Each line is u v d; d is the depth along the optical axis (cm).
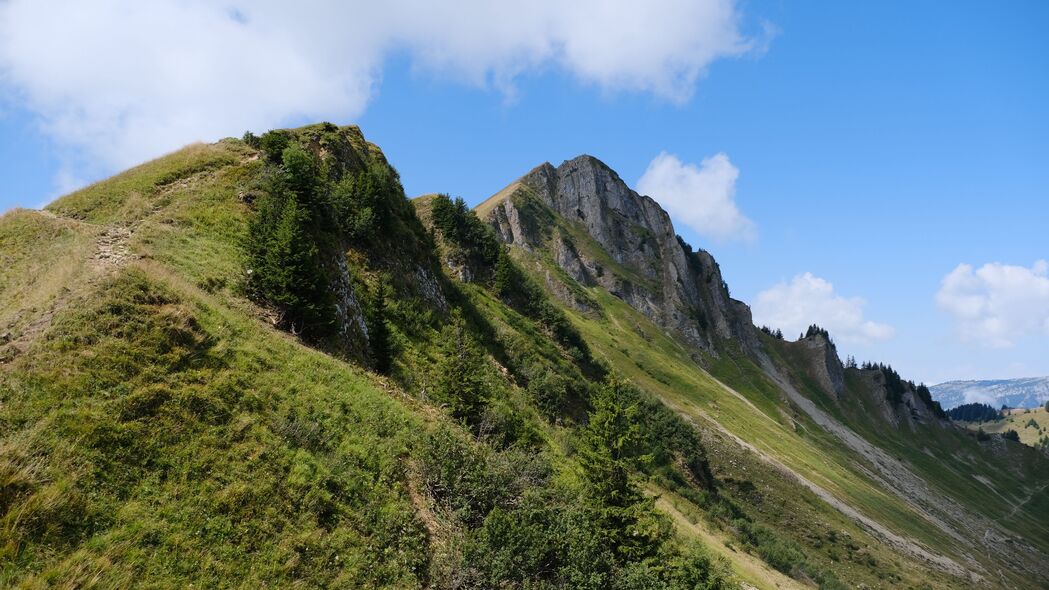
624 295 19450
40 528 1116
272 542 1384
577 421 5978
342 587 1405
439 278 5788
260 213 3097
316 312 2717
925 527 12481
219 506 1373
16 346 1485
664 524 3275
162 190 3288
